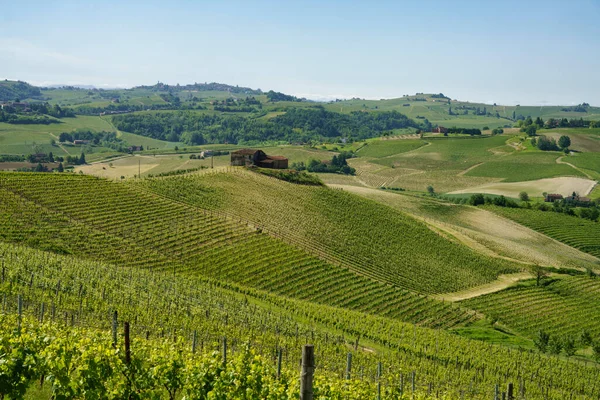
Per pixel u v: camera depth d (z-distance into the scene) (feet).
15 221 249.75
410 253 358.23
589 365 233.76
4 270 165.89
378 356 183.62
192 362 78.54
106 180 334.65
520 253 415.85
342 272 297.33
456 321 277.44
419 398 104.63
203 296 207.00
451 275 342.03
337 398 83.71
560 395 183.01
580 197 602.85
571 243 479.41
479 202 569.23
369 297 278.87
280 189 403.54
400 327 230.68
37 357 67.97
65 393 68.23
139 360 73.20
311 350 43.75
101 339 82.02
